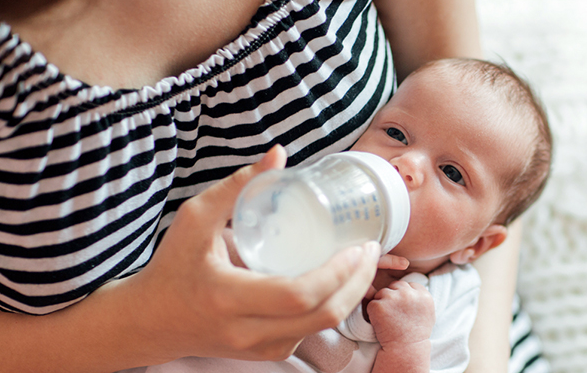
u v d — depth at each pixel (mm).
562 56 1244
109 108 495
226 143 616
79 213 522
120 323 540
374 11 754
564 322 1099
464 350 768
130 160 532
